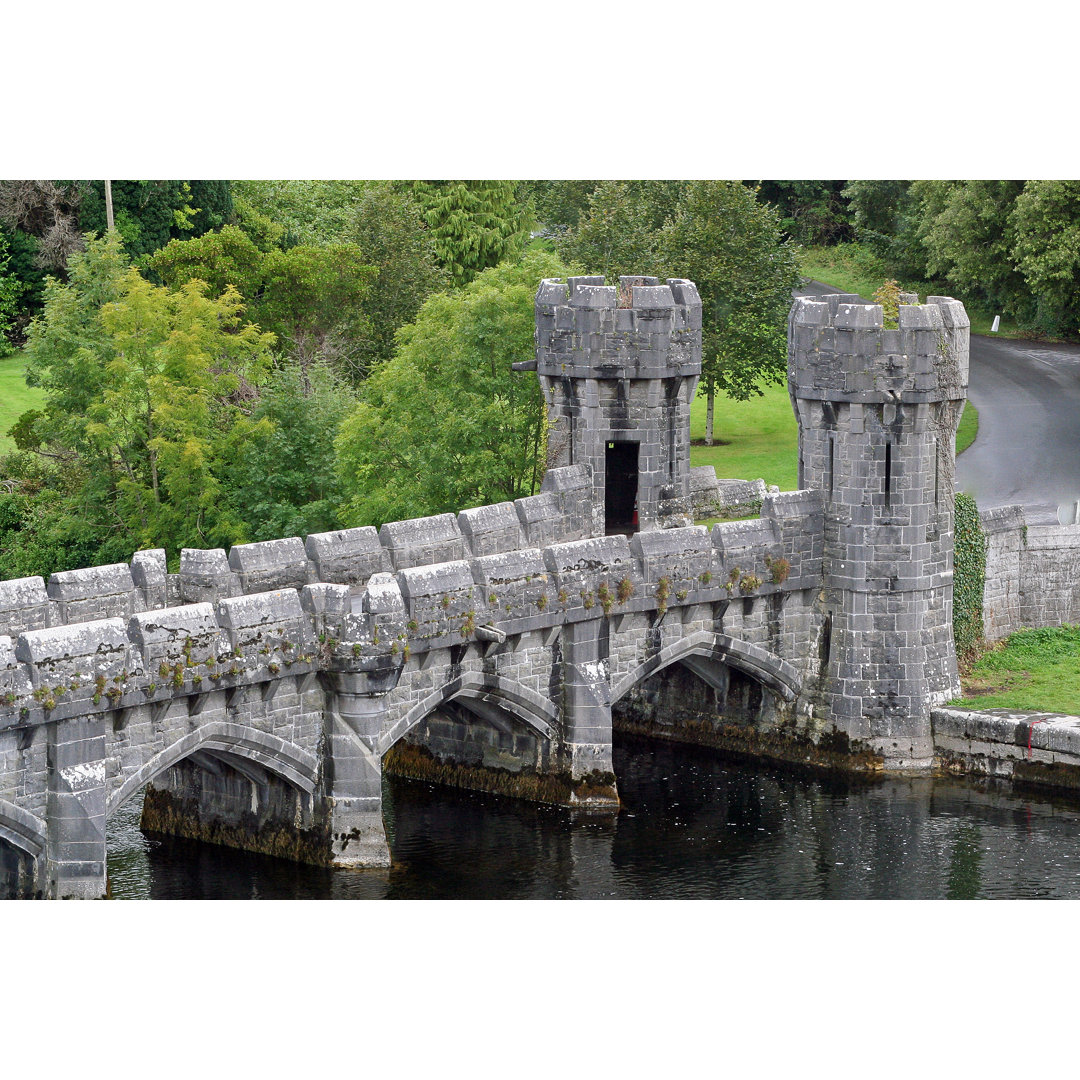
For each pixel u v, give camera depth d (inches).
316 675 2687.0
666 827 2984.7
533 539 3181.6
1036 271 5541.3
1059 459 4709.6
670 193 5679.1
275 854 2787.9
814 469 3248.0
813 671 3277.6
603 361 3388.3
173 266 5369.1
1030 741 3120.1
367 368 5290.4
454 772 3223.4
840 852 2869.1
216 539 4156.0
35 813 2400.3
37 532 4293.8
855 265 6752.0
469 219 6215.6
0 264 6072.8
